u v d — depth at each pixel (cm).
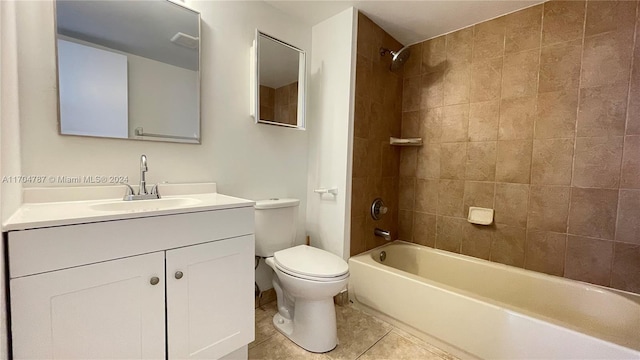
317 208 207
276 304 190
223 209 113
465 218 204
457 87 206
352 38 184
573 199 161
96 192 119
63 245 78
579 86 157
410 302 157
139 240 91
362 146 200
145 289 93
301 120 194
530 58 173
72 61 113
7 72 82
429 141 222
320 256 155
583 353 107
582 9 155
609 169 149
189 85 147
